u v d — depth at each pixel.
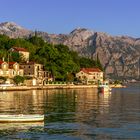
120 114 81.75
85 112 85.06
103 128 62.22
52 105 101.88
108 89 194.25
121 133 58.03
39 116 68.06
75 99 128.62
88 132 58.75
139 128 62.28
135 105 107.25
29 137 54.72
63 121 69.62
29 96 141.38
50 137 54.84
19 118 66.88
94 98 139.00
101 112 85.56
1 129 60.81
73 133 57.88
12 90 186.25
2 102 109.75
